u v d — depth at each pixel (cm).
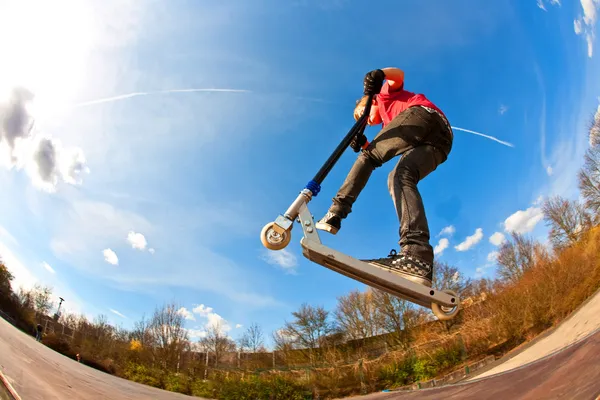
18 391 175
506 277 847
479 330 875
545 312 726
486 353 795
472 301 987
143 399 260
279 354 1254
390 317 1345
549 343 620
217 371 800
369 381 952
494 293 890
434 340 990
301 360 1262
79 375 255
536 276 764
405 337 1264
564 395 304
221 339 832
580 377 332
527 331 748
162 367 436
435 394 474
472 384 468
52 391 194
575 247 692
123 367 372
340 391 939
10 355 211
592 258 665
